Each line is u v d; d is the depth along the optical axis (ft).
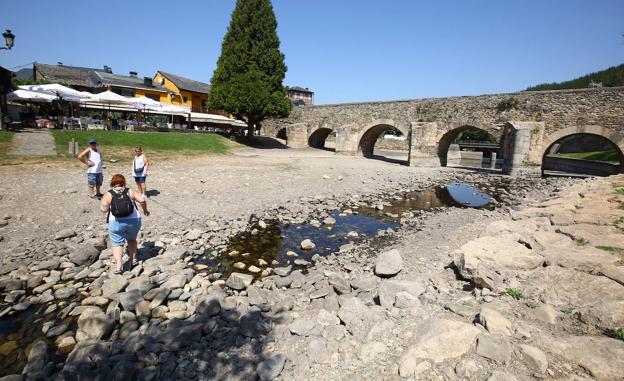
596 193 41.65
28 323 15.23
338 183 58.03
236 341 13.41
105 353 12.80
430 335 11.12
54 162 49.14
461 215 39.81
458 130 98.48
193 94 152.56
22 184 37.19
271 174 60.64
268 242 28.22
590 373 9.35
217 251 25.43
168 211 33.53
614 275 14.92
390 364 10.74
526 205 43.11
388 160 113.80
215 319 14.93
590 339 10.59
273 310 16.17
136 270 19.58
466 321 13.00
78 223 27.78
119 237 19.07
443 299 15.43
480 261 18.13
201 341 13.58
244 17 111.86
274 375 11.16
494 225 26.43
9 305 16.47
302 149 128.77
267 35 113.80
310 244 27.35
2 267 19.74
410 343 11.53
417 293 15.96
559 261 17.33
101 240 23.72
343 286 18.48
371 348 11.50
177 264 21.45
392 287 16.11
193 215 33.06
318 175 64.28
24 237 24.25
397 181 67.26
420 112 100.94
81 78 136.05
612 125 73.92
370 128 113.19
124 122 97.04
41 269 19.97
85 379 11.36
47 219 27.94
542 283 15.60
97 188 35.19
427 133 97.25
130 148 68.90
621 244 19.74
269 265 23.59
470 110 92.17
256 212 36.63
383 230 32.68
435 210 43.83
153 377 11.35
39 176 41.47
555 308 13.42
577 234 22.09
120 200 18.39
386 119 108.27
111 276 18.81
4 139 57.67
